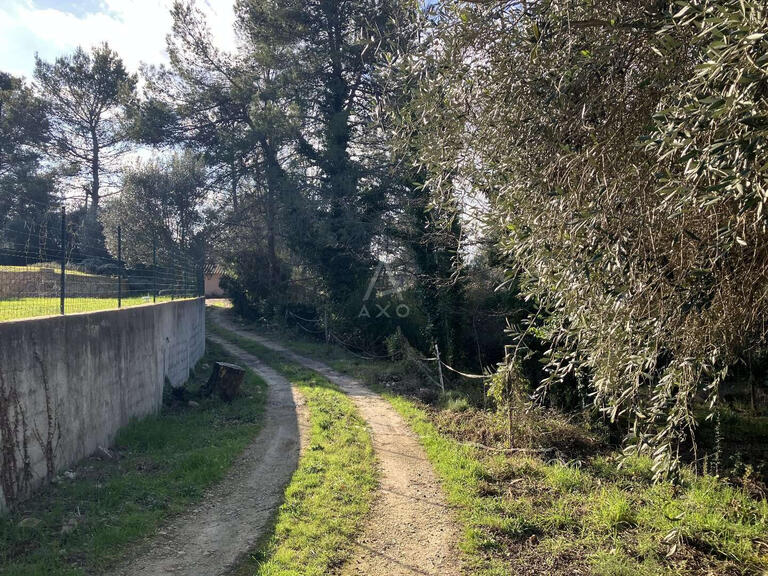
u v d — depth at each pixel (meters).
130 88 32.28
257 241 32.03
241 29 26.81
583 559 5.23
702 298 3.46
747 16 2.65
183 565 5.05
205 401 12.23
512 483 7.41
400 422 11.20
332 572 5.02
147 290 11.98
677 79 3.73
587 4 3.98
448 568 5.16
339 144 24.61
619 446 8.73
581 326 4.16
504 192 4.56
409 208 17.11
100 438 8.25
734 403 11.64
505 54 4.38
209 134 28.41
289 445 9.21
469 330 15.97
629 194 3.72
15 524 5.54
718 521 5.73
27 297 7.27
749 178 2.57
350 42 23.28
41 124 35.84
